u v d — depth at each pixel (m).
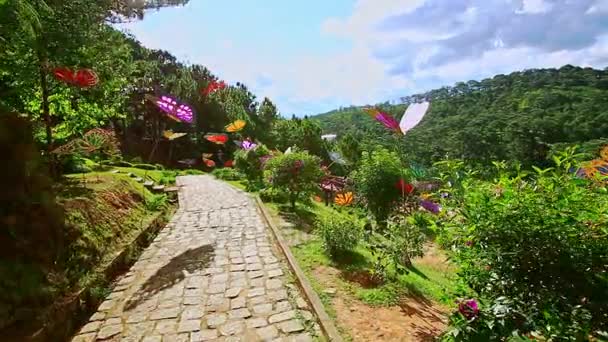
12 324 2.80
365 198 7.19
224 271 4.64
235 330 3.22
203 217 7.88
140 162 22.38
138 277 4.48
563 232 2.10
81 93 7.15
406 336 3.00
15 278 3.08
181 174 20.92
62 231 4.05
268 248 5.59
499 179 2.52
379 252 4.52
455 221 2.59
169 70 36.94
